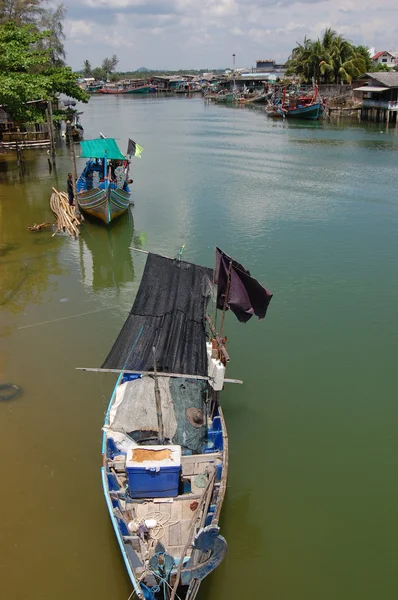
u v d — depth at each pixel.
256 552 10.39
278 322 18.70
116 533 9.34
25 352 16.48
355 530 10.94
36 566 9.90
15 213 30.55
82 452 12.52
